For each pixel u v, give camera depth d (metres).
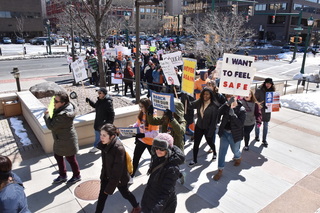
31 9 64.12
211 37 20.12
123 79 12.21
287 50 47.62
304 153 6.36
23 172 5.29
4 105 8.83
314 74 20.88
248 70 5.02
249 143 6.87
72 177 4.93
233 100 4.73
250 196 4.61
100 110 5.56
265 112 6.45
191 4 79.00
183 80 5.89
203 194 4.64
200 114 5.32
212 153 6.25
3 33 62.31
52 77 18.97
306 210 4.27
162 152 2.88
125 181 3.76
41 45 52.62
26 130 7.65
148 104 4.60
